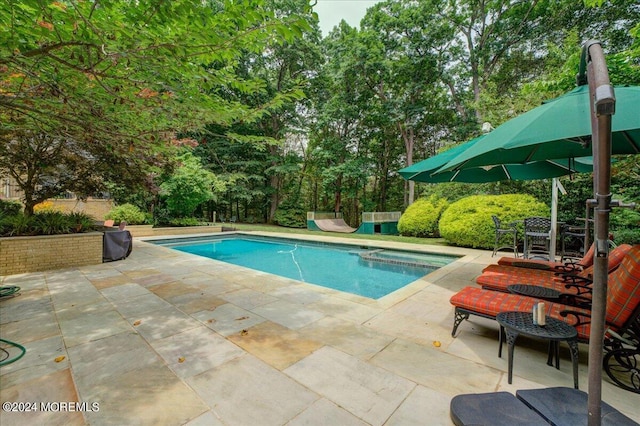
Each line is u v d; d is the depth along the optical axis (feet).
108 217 38.06
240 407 5.92
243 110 11.94
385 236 39.29
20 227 18.52
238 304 12.24
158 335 9.24
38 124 11.44
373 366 7.48
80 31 7.10
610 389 6.70
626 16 35.09
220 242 40.14
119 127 11.39
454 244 30.63
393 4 46.39
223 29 7.46
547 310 8.06
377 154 65.00
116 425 5.40
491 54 45.60
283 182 70.69
